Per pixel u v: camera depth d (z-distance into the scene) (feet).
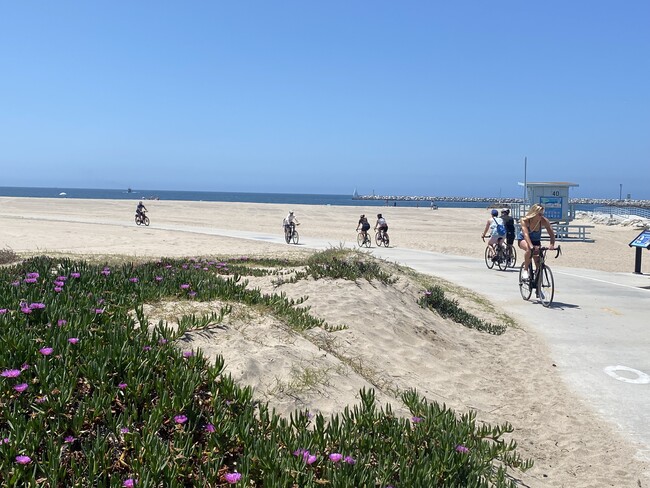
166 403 13.28
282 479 11.41
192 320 18.02
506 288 48.39
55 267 26.81
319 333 21.98
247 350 17.37
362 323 25.91
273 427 13.48
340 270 33.30
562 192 116.16
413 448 13.87
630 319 36.40
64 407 12.68
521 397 21.90
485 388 22.52
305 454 12.09
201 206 241.96
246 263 44.29
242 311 20.47
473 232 133.39
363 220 90.07
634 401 21.97
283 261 45.47
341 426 13.88
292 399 15.65
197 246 80.53
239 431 12.84
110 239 90.63
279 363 17.01
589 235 127.34
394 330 26.43
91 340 15.92
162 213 184.44
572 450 17.49
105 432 12.45
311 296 29.14
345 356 20.85
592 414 20.49
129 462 11.59
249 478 11.59
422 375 22.48
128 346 15.24
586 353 28.48
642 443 18.22
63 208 203.92
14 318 16.98
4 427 12.10
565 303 41.70
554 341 30.73
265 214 192.65
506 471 15.05
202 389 14.76
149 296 21.22
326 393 16.40
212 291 22.68
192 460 12.14
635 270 60.75
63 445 11.73
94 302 19.35
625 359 27.58
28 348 14.60
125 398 13.50
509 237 61.77
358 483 11.66
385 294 31.07
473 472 13.05
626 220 158.30
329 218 180.04
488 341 30.04
